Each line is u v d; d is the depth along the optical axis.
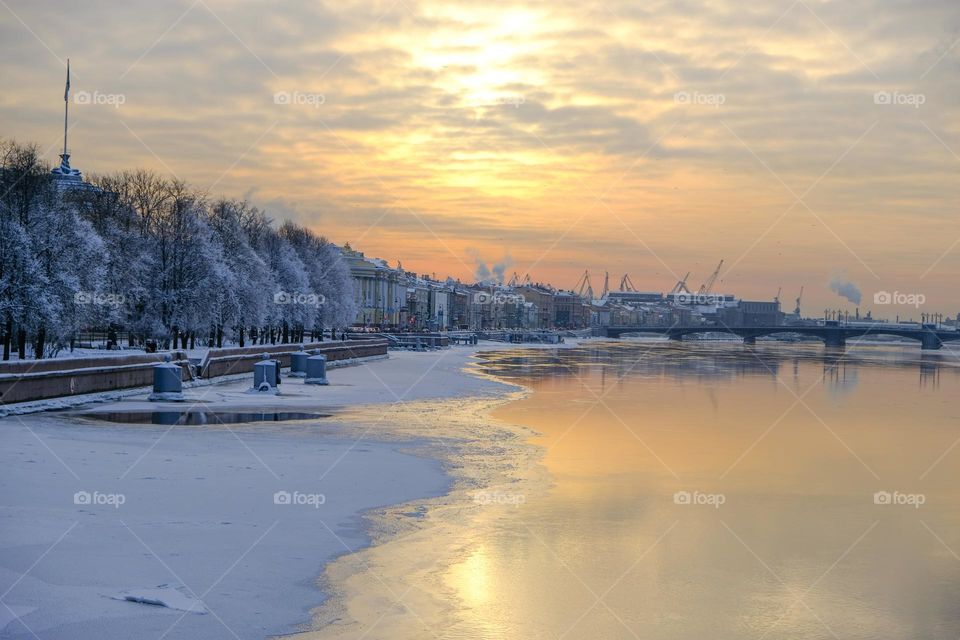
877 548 25.83
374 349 139.25
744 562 23.83
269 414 52.84
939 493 34.41
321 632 17.44
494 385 86.38
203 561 21.06
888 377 120.94
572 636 18.16
